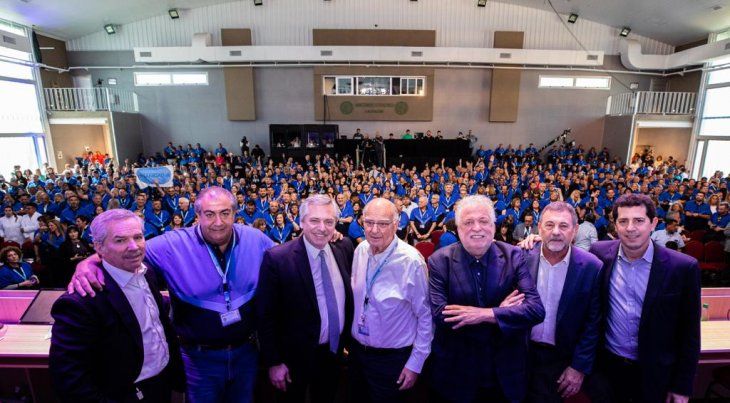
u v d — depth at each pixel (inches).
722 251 227.0
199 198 68.6
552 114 589.3
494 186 370.9
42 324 97.1
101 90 560.7
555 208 67.3
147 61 535.5
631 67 560.4
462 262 66.3
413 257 70.4
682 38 533.0
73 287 55.3
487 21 558.6
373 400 73.2
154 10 531.5
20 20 457.4
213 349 69.9
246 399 73.6
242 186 400.8
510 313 60.1
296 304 69.7
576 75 579.2
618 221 67.9
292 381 72.9
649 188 360.5
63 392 53.0
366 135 588.4
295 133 549.0
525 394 67.2
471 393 66.1
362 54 542.6
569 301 68.4
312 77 573.3
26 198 267.3
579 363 68.0
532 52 546.3
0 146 457.1
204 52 536.1
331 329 72.2
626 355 71.4
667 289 66.7
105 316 56.4
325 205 68.2
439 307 65.1
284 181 389.4
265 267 69.6
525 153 564.4
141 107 576.4
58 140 527.5
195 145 589.6
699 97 522.9
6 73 457.1
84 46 555.2
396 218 69.9
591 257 69.5
